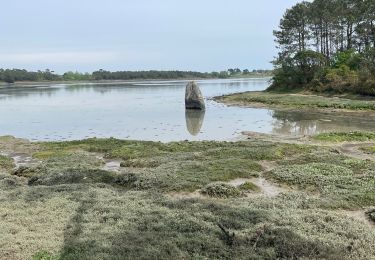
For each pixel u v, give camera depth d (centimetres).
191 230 1216
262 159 2295
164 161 2259
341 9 7469
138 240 1129
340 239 1148
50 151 2709
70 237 1157
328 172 1928
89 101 7381
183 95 8512
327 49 8025
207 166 2077
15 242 1117
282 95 6425
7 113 5531
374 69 5562
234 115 4734
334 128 3650
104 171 2020
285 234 1155
